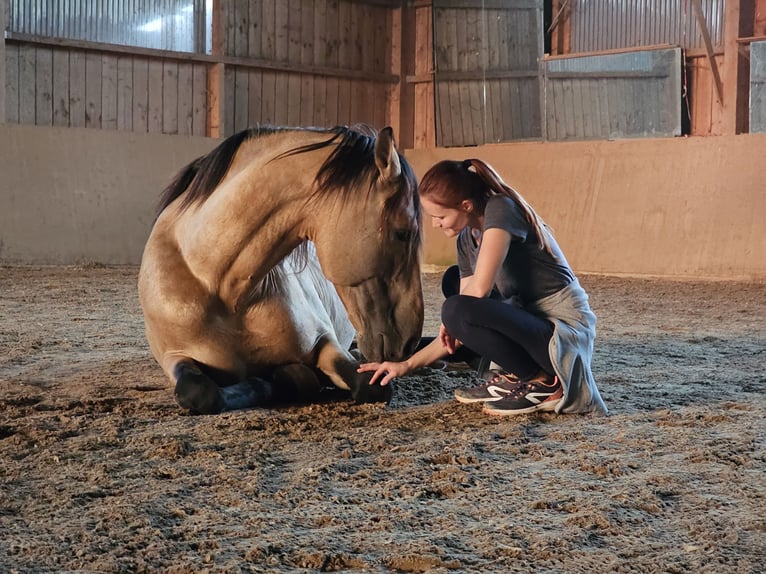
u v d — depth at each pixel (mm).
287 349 3027
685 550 1678
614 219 9484
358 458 2336
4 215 9125
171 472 2172
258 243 2730
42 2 9875
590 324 2881
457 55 11469
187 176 3100
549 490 2057
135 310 6086
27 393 3250
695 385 3506
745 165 8781
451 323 2723
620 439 2541
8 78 9711
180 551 1652
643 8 10297
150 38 10688
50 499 1954
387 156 2500
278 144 2738
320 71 11898
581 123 10664
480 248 2697
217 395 2797
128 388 3375
